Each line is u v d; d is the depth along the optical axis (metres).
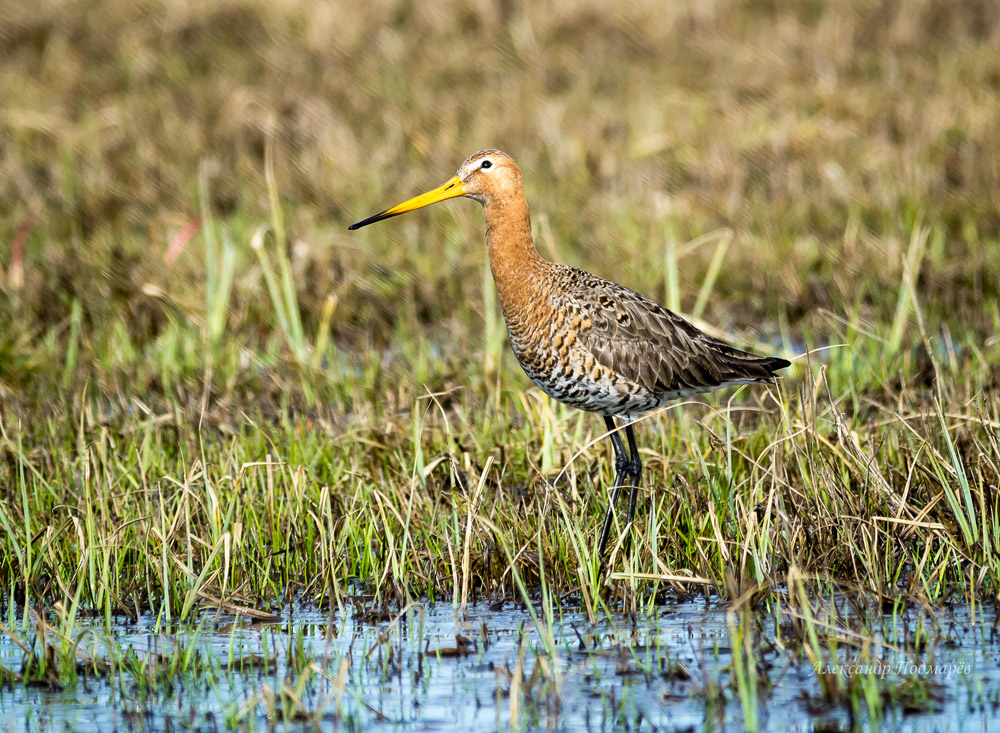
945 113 21.52
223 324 15.14
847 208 18.50
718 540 9.77
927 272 15.86
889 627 9.07
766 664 8.60
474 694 8.41
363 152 21.80
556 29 27.80
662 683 8.44
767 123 21.88
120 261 17.27
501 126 22.58
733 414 12.80
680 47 26.77
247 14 28.66
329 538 10.27
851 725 7.79
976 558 9.60
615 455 11.16
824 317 15.41
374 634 9.40
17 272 16.44
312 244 17.39
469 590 10.17
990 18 26.92
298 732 7.91
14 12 28.62
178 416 12.64
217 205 19.61
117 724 8.05
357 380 13.86
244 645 9.24
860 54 25.61
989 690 8.17
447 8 29.09
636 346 10.94
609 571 9.98
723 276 16.58
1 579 10.34
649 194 19.44
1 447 11.77
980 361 12.67
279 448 12.01
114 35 27.94
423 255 17.69
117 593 9.86
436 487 11.24
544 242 17.59
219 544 9.90
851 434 10.41
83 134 22.83
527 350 11.27
